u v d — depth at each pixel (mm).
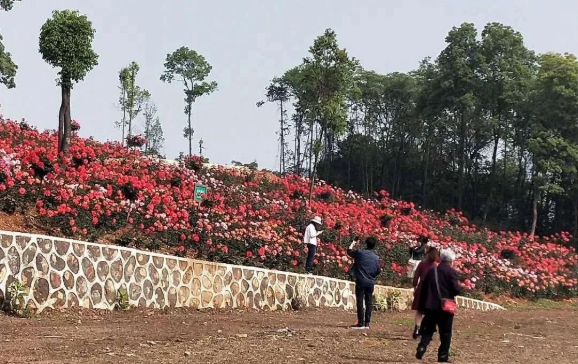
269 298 17891
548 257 34875
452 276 9859
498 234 39062
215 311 16078
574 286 32094
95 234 17672
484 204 52344
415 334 11195
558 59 44594
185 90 50750
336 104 29172
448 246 28344
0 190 17188
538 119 44875
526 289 29094
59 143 21156
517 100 45125
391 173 55438
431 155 54031
